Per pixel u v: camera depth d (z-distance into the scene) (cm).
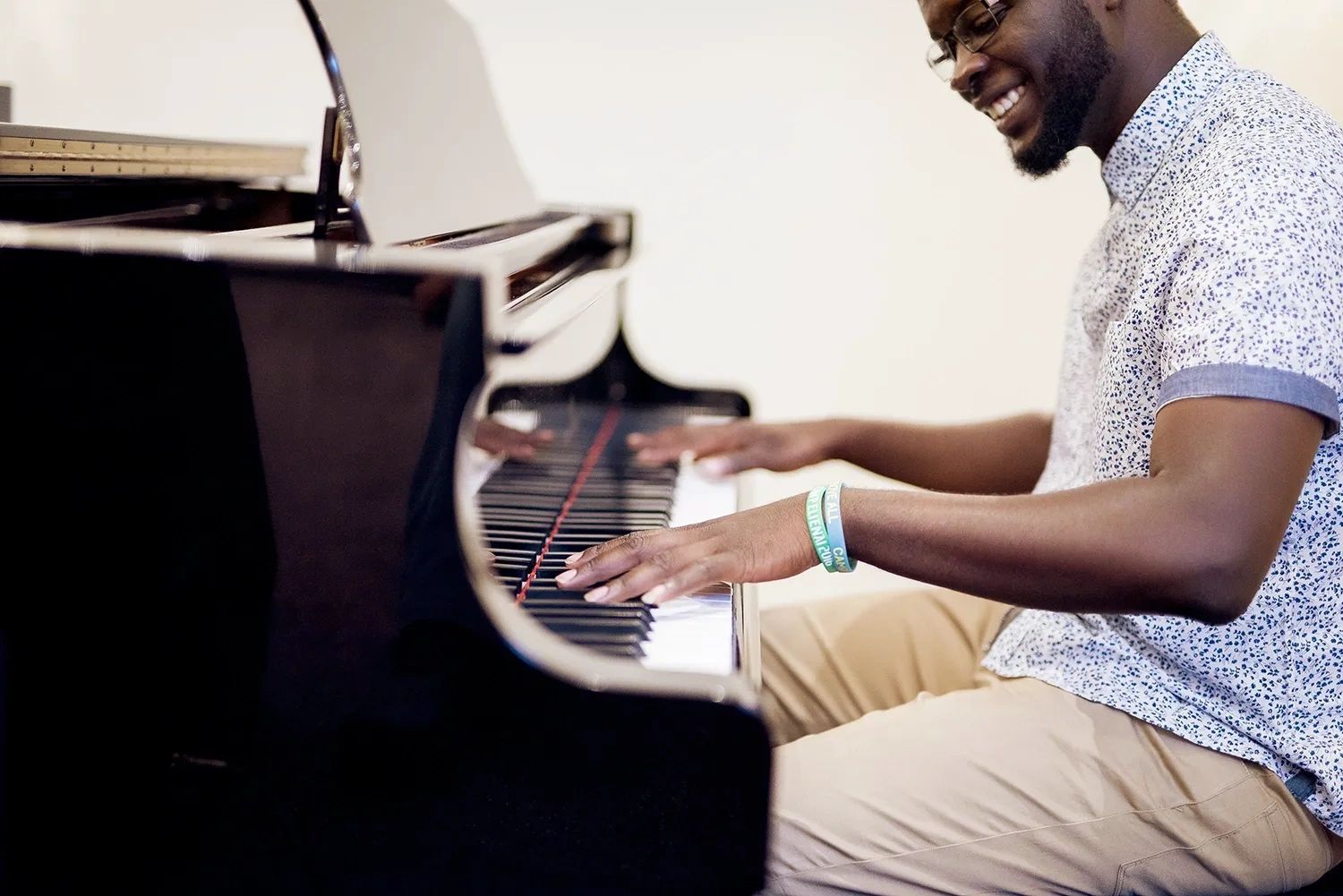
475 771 84
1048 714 108
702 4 223
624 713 81
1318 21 179
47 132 106
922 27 220
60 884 92
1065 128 117
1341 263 94
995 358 234
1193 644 106
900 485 239
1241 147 100
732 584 108
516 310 102
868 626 143
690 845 82
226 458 84
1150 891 104
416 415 81
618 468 149
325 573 84
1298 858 104
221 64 229
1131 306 106
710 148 230
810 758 106
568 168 233
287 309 80
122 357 83
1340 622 104
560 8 225
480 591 81
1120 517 89
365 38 107
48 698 91
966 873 103
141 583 87
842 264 233
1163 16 113
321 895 88
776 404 241
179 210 134
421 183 107
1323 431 93
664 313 238
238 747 88
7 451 86
